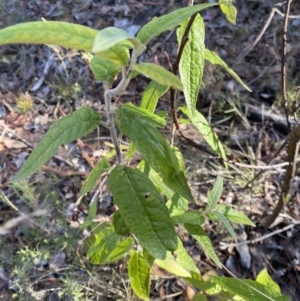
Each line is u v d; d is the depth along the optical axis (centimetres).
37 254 143
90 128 75
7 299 155
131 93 220
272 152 194
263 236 165
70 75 226
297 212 178
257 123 206
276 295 116
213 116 210
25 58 237
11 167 195
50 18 260
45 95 223
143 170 107
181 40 82
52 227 168
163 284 159
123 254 125
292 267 165
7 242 168
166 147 79
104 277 156
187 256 122
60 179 188
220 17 254
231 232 95
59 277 161
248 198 181
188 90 86
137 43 56
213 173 183
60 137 72
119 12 265
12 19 248
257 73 225
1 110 218
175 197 108
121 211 83
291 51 218
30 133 209
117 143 84
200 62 84
